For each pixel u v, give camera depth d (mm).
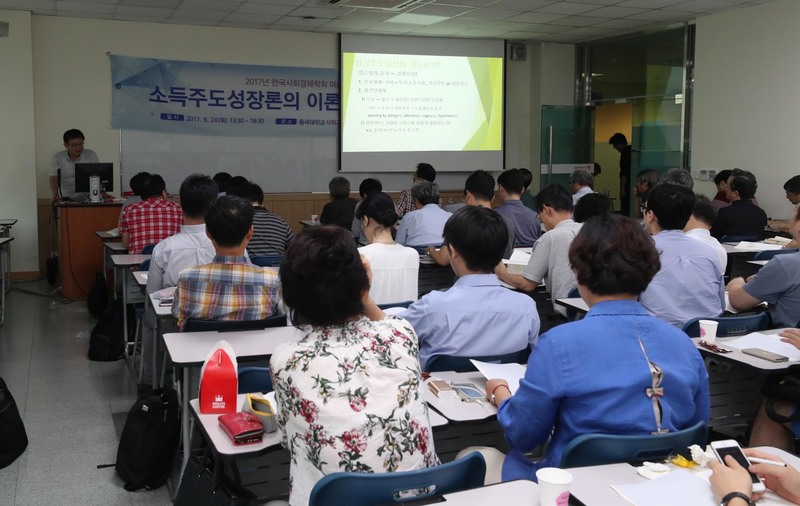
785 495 1398
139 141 8594
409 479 1439
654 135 9531
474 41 9922
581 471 1529
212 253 3877
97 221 6973
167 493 3078
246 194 5402
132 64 8477
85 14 8031
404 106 9719
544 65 10375
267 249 5375
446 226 2496
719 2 7703
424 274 5215
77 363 4973
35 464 3342
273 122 9188
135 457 3076
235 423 1845
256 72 9047
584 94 10578
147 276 4031
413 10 8008
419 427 1546
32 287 7641
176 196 8820
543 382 1634
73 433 3723
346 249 1558
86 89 8320
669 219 3141
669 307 3078
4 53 7695
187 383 2568
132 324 5180
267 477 2195
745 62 8023
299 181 9406
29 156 7887
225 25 8742
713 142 8477
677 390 1645
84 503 2977
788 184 6570
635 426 1610
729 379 2875
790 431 2680
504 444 2373
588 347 1621
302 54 9258
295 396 1501
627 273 1648
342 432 1473
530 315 2479
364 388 1503
